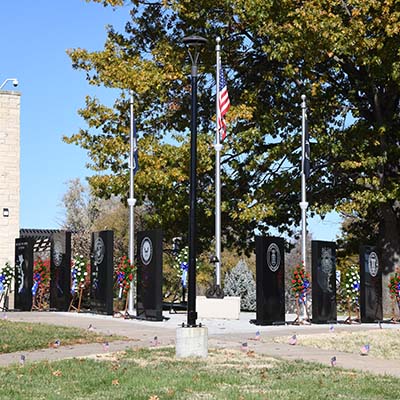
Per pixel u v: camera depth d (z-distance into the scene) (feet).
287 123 113.60
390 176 114.32
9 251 113.39
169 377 40.24
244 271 127.85
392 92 110.32
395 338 65.05
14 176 114.52
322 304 79.77
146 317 77.10
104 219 185.88
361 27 98.12
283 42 100.53
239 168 114.93
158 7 121.08
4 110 114.42
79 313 86.02
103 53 116.16
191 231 49.06
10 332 61.62
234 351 51.49
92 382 39.06
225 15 109.40
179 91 116.88
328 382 40.11
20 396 35.32
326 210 110.42
